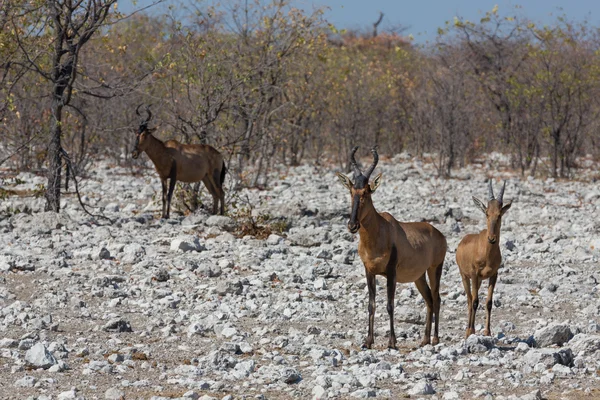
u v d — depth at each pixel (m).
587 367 36.06
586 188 113.12
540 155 144.00
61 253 58.53
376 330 43.31
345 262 61.28
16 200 83.75
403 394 31.92
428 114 145.25
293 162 133.38
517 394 32.28
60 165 74.31
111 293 48.59
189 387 32.34
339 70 134.50
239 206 85.38
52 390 31.55
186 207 82.94
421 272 40.47
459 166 137.38
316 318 45.94
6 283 49.97
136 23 111.62
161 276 52.88
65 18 71.50
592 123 134.50
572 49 137.38
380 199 95.75
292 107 115.56
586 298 52.47
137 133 76.19
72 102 106.12
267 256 61.97
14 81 72.12
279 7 96.69
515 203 96.38
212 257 60.22
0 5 69.25
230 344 37.97
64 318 43.16
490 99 146.12
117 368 34.62
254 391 32.16
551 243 70.38
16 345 37.47
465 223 83.00
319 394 31.39
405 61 166.25
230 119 91.00
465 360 37.06
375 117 146.50
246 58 95.31
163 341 39.56
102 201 88.94
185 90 88.44
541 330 40.38
